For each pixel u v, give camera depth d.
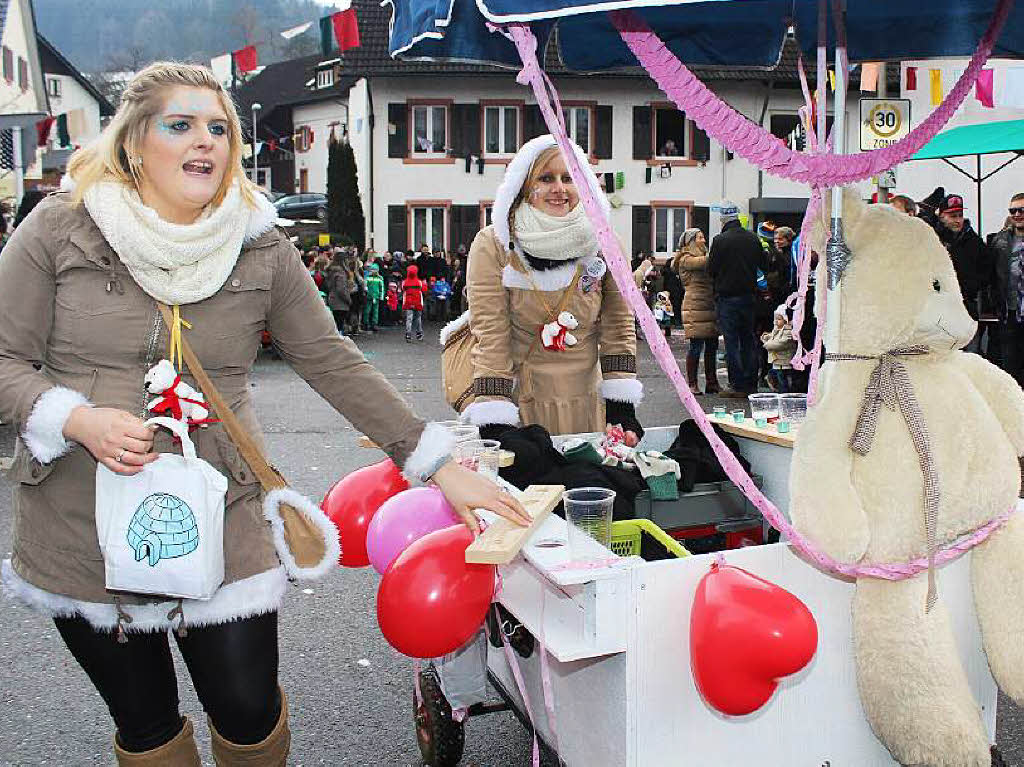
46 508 2.19
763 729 2.53
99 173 2.15
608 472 3.29
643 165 28.53
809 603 2.55
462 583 2.37
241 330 2.28
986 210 14.80
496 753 3.49
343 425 10.23
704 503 3.52
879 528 2.54
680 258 12.13
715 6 3.38
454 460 2.49
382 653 4.43
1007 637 2.64
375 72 27.42
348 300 21.17
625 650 2.33
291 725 3.76
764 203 28.69
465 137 28.23
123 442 1.99
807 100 3.21
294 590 5.22
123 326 2.16
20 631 4.69
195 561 2.08
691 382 12.35
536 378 3.76
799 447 2.60
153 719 2.31
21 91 40.47
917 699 2.48
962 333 2.65
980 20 3.42
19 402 2.05
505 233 3.61
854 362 2.64
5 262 2.14
